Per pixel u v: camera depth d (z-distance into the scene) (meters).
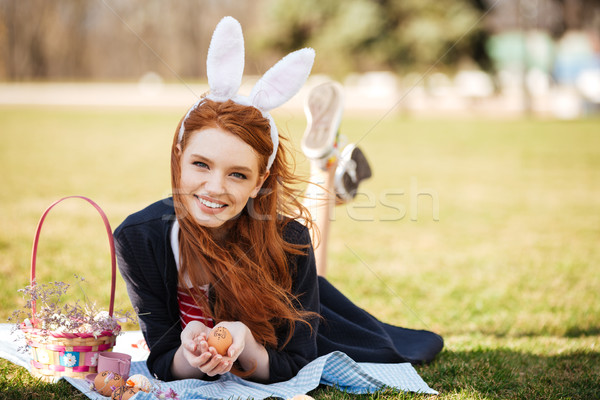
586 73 24.20
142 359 2.37
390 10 20.94
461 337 2.96
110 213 5.75
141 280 2.07
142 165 9.18
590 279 4.30
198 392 1.96
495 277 4.31
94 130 13.59
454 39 20.39
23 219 5.32
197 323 1.98
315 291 2.20
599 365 2.54
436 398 2.10
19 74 30.62
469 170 10.36
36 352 2.07
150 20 29.02
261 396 1.97
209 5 28.56
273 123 2.00
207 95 1.97
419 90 22.80
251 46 22.70
